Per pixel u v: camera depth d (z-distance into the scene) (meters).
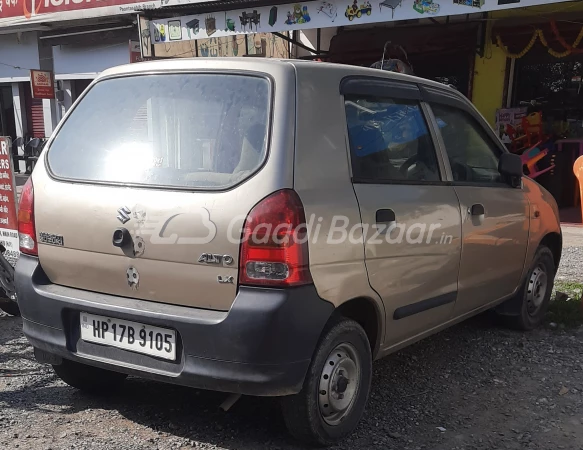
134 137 3.15
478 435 3.29
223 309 2.74
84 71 15.31
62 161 3.27
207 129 2.97
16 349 4.40
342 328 2.98
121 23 14.25
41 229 3.20
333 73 3.15
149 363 2.87
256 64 3.02
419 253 3.42
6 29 15.38
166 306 2.86
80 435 3.16
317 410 2.94
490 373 4.14
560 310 5.42
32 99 16.70
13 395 3.63
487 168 4.36
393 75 3.59
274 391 2.69
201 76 3.12
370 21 7.78
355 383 3.16
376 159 3.26
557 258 5.35
